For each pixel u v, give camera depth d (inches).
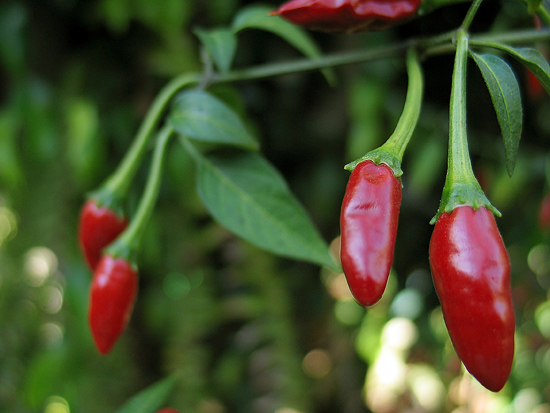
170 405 16.2
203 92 9.0
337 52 16.2
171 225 16.8
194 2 15.7
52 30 16.1
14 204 16.5
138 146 9.2
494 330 6.4
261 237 8.7
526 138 16.4
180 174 15.8
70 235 16.3
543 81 7.2
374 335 21.5
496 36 8.2
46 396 15.5
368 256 6.5
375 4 7.8
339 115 16.8
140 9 15.3
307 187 17.9
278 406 15.8
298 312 18.9
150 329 18.2
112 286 8.6
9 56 15.6
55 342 16.1
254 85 16.8
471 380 17.2
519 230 17.8
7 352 16.2
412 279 20.5
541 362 22.9
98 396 16.1
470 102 15.8
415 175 15.1
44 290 16.4
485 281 6.4
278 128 17.3
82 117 16.1
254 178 8.9
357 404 18.0
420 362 21.6
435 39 7.8
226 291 17.4
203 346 17.1
